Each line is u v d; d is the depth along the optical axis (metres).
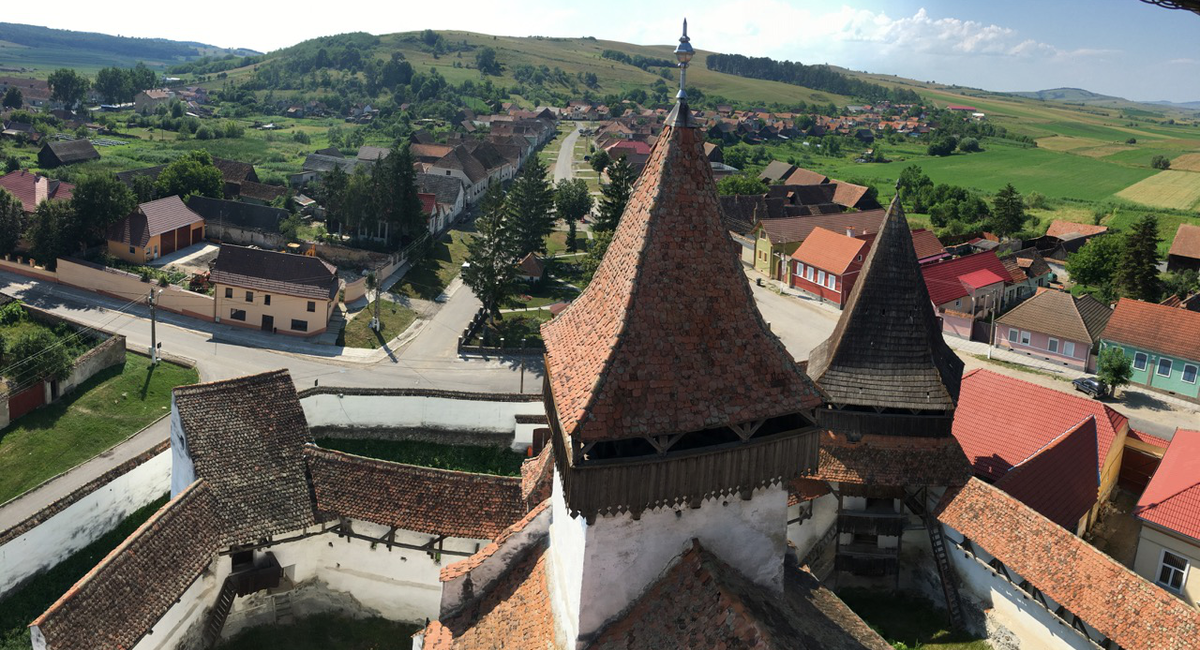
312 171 167.88
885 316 42.25
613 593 23.06
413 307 101.44
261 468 41.75
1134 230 115.56
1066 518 44.69
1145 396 81.25
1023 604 37.66
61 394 68.06
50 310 89.88
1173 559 43.72
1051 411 51.25
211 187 130.25
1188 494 44.50
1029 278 115.88
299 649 40.00
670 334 22.72
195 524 38.09
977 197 179.75
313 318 88.88
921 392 41.53
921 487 41.59
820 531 43.25
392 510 41.12
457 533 40.59
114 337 75.44
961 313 99.31
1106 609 34.19
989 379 54.53
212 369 78.31
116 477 48.34
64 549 44.94
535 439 61.84
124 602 33.31
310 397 60.78
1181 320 81.94
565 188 144.75
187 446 41.34
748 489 23.75
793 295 111.31
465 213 152.75
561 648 23.86
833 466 41.78
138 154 179.62
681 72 23.27
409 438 62.56
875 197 180.62
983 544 38.72
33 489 55.91
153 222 106.88
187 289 95.88
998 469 48.16
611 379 21.91
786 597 25.23
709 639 20.64
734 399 22.92
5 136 186.50
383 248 119.94
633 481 22.25
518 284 113.19
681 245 23.11
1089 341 85.88
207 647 38.81
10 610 41.50
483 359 86.44
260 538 39.44
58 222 100.06
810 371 45.81
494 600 27.81
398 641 40.97
